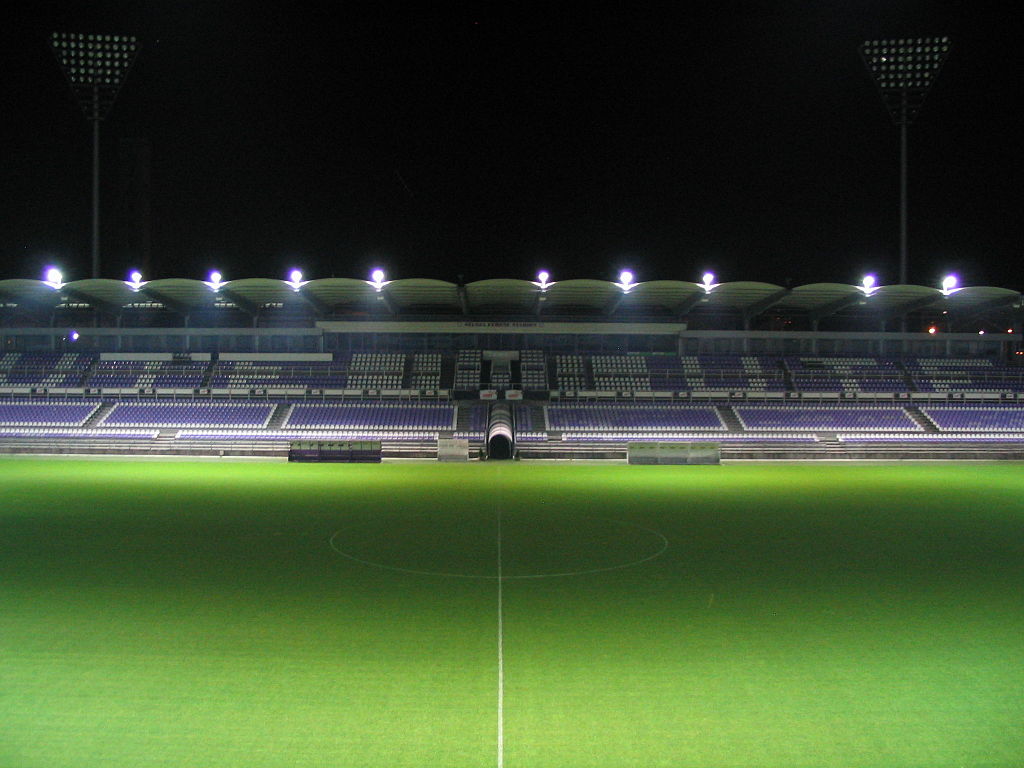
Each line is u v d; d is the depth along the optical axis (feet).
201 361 189.16
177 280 158.81
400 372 186.09
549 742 28.14
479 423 170.30
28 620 42.42
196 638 39.42
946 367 190.39
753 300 177.99
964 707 31.30
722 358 191.01
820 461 152.35
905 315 191.93
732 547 64.23
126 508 85.05
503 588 50.06
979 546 65.10
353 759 26.81
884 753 27.48
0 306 192.85
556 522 77.30
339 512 83.25
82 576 52.80
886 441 160.66
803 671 35.12
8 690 32.65
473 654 37.14
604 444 155.43
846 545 65.36
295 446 147.02
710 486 109.91
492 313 192.13
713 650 37.86
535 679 33.96
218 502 90.33
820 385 185.47
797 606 46.01
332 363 188.14
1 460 146.92
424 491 102.47
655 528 73.87
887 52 167.43
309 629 40.98
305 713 30.42
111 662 35.88
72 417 172.45
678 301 177.99
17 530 70.90
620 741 28.25
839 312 198.80
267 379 183.83
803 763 26.76
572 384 184.14
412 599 47.26
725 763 26.71
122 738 28.32
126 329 189.88
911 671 35.19
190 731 28.86
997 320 195.93
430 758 26.94
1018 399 182.39
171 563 57.11
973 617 43.88
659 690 32.83
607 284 158.61
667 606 45.83
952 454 155.94
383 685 33.24
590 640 39.27
